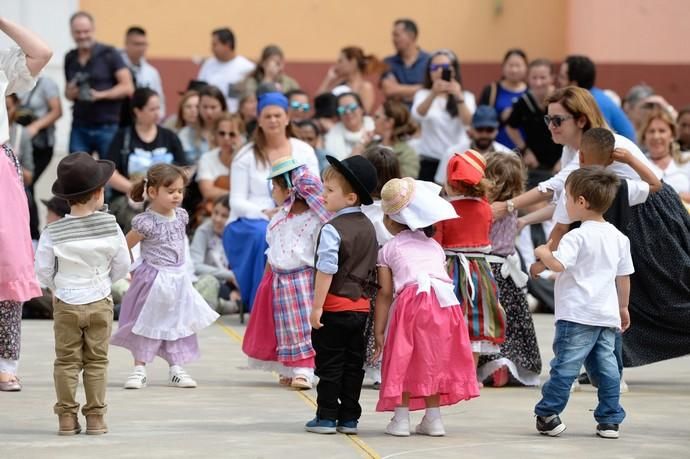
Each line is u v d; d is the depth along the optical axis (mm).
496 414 16828
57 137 38969
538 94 31328
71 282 14844
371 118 33375
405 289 15102
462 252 18109
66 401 14797
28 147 30875
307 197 18953
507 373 19281
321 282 14883
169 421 15875
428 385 14859
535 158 30234
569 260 15016
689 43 40969
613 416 15156
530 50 43062
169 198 19016
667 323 18828
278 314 18906
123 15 41031
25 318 27344
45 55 17047
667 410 17188
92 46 33531
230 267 26219
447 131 32500
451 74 32312
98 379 14891
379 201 19250
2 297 16406
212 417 16234
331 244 14883
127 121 30391
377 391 18844
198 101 32500
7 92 17172
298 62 42031
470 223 18062
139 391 18438
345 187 15180
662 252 18734
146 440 14523
